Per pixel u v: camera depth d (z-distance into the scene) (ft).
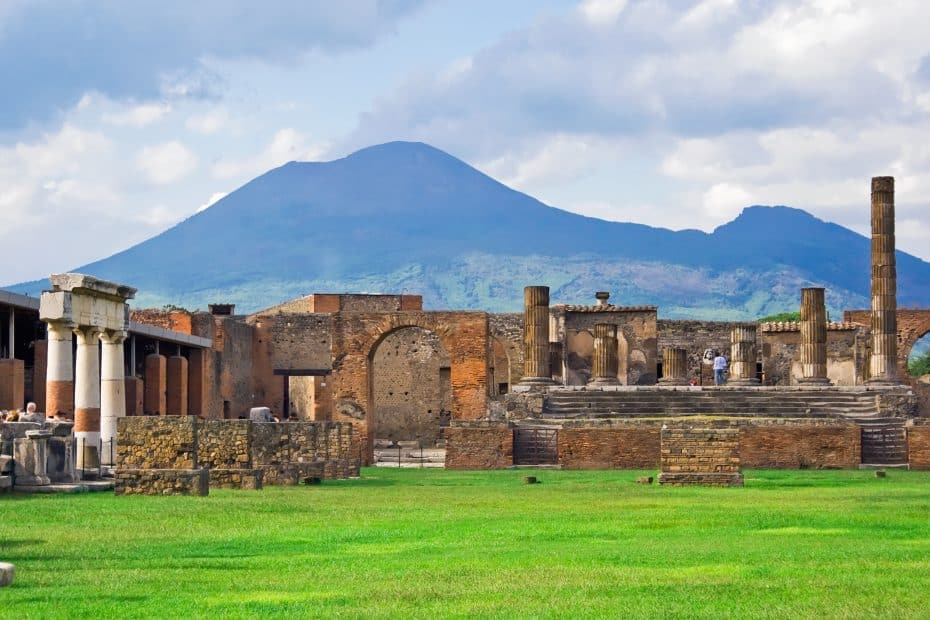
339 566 93.35
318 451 219.61
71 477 163.73
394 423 414.62
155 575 88.43
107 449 205.26
